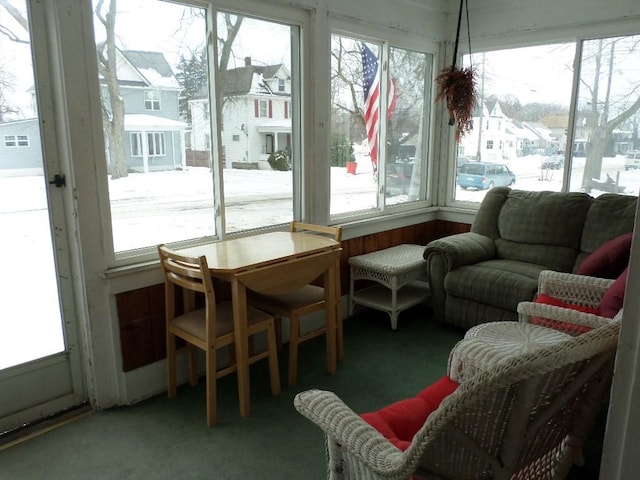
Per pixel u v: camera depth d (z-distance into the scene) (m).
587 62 3.44
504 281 2.99
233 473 1.93
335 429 1.13
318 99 3.16
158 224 2.55
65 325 2.32
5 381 2.17
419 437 0.93
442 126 4.25
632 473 0.60
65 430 2.23
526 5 3.64
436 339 3.24
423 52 4.01
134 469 1.96
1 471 1.96
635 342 0.57
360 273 3.51
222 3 2.58
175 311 2.59
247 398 2.32
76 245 2.24
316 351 3.06
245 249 2.54
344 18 3.22
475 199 4.20
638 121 3.27
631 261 0.57
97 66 2.19
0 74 2.00
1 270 2.12
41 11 2.06
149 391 2.54
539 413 0.98
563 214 3.26
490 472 1.05
